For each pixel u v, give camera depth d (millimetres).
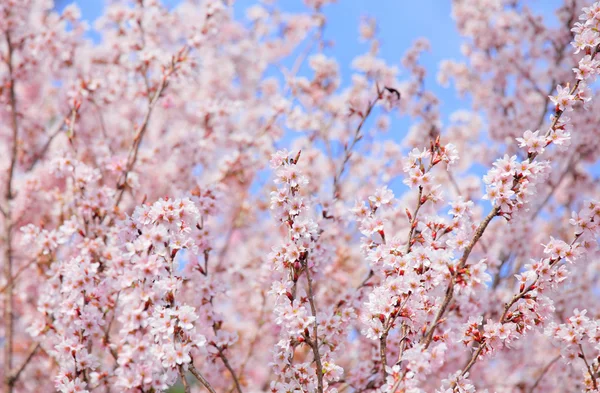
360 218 4105
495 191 3592
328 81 7969
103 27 7848
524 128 8430
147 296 3709
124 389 3943
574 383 6410
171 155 7668
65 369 4180
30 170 8031
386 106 5988
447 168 3875
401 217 7277
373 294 3770
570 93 3826
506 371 7770
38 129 8172
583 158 7828
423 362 3355
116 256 4535
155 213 3885
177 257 3961
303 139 7820
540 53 8703
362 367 4859
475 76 9227
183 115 9102
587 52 3889
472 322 3750
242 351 7555
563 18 8422
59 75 7738
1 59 7371
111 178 6691
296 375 3900
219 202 4969
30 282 7453
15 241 7707
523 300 3742
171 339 3557
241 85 10273
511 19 8883
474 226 3854
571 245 3752
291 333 3664
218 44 9672
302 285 4945
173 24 7852
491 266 6223
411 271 3686
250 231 8844
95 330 4340
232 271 6586
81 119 7918
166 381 3775
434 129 8445
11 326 6535
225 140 7934
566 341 3881
